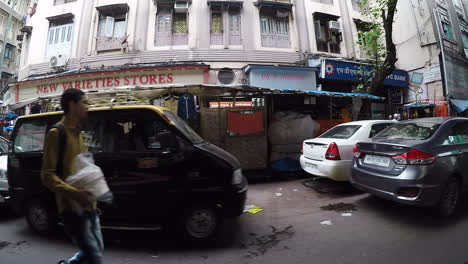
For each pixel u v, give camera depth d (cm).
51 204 317
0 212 428
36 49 1168
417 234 306
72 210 176
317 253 270
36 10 1243
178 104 602
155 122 312
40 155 321
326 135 564
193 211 293
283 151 650
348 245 286
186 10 1093
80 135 193
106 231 337
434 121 388
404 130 402
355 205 418
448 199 348
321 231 326
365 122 525
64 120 183
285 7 1153
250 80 1039
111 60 1064
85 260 197
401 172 329
